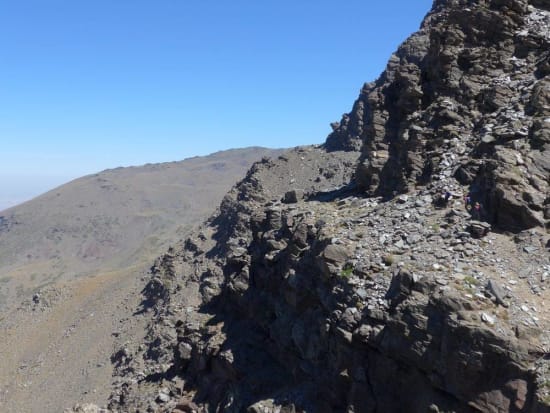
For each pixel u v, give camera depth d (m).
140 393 45.72
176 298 90.56
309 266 32.03
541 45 37.31
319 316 29.61
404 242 28.62
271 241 39.31
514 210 26.95
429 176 34.53
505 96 35.47
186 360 43.56
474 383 20.70
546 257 24.70
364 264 27.67
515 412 19.84
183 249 110.44
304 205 42.47
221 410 34.06
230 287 43.56
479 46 39.75
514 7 39.31
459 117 36.69
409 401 23.06
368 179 41.00
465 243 26.72
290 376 31.94
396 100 44.09
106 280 125.88
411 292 24.02
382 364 24.06
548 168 27.83
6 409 81.50
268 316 37.09
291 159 121.75
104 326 99.38
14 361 100.88
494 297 22.53
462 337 21.09
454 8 43.97
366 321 25.00
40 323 114.81
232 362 35.75
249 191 112.69
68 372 85.75
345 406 25.50
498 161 28.83
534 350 20.28
